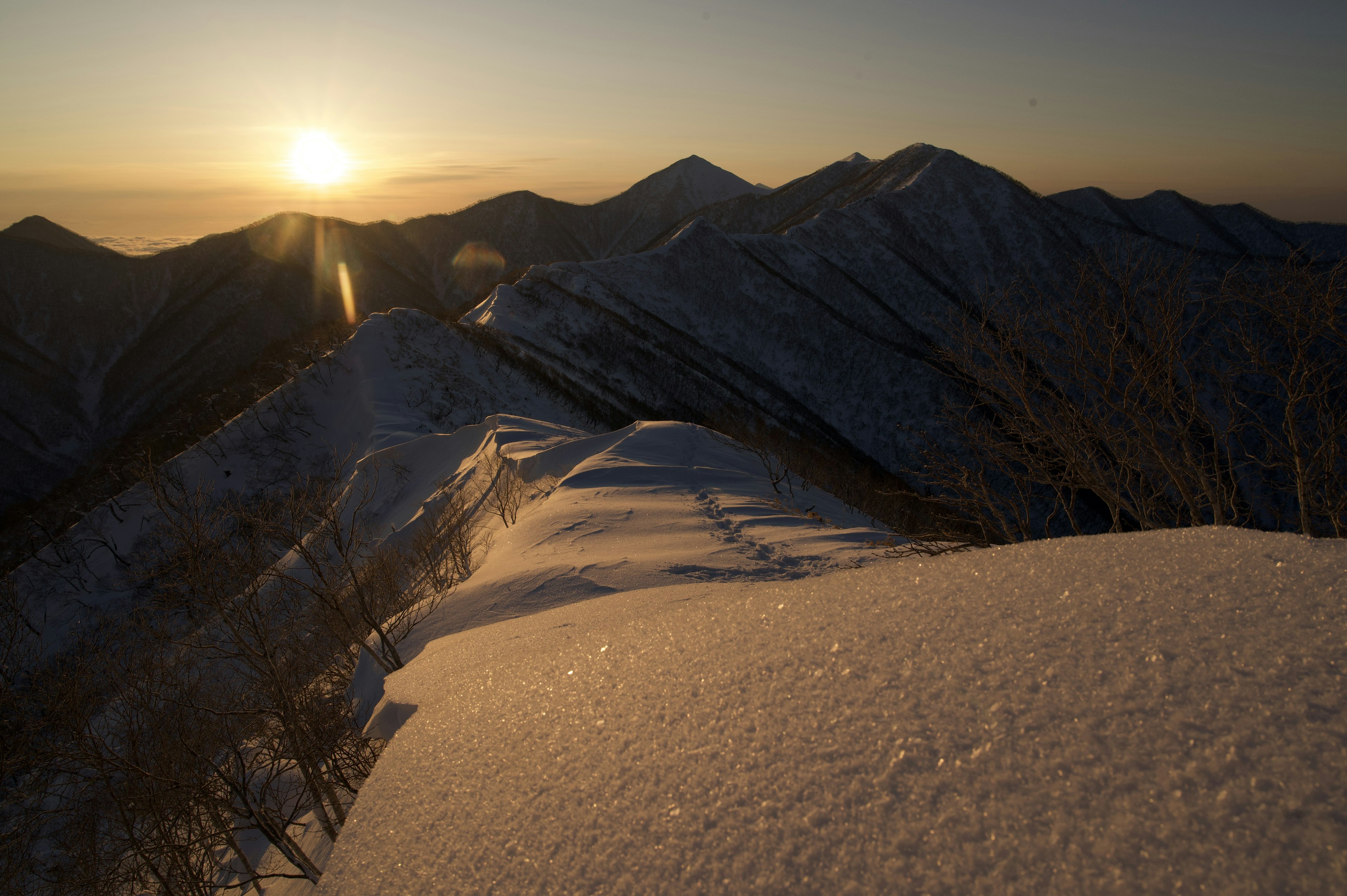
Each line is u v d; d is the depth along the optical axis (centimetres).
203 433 4781
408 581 1218
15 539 4353
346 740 661
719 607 206
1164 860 87
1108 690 120
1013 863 97
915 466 2231
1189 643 123
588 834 137
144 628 676
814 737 135
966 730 124
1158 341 562
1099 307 586
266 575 702
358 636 803
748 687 158
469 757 190
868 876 104
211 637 656
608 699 180
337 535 786
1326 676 107
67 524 4031
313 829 696
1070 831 98
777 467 1719
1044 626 142
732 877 113
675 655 188
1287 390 528
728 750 142
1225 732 103
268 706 691
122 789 697
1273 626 122
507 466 1745
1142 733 109
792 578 896
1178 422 572
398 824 179
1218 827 89
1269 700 106
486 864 145
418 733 228
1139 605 139
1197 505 584
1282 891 76
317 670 878
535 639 437
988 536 688
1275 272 533
